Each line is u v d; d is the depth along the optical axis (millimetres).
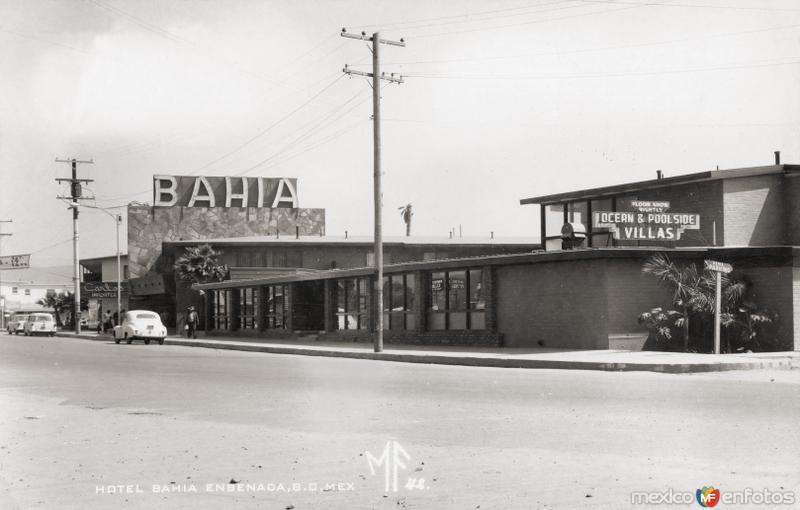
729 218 30328
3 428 12492
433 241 66750
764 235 30797
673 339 27297
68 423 13023
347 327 42188
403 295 37656
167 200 75938
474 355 26344
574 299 28062
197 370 24344
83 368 25828
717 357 23125
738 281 26969
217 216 76375
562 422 11859
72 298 89250
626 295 26984
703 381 17938
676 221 27672
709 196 30797
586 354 25016
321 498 7738
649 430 10984
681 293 27000
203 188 76625
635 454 9406
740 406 13242
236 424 12586
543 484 8047
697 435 10523
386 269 37344
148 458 9898
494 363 24938
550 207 39031
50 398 16906
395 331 37594
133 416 13805
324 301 46625
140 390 18391
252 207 77375
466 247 66625
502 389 16703
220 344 41781
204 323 62906
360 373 22031
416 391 16703
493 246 66625
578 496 7547
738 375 19938
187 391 17969
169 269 75000
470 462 9188
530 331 30094
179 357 32156
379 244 31359
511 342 31016
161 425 12664
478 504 7355
